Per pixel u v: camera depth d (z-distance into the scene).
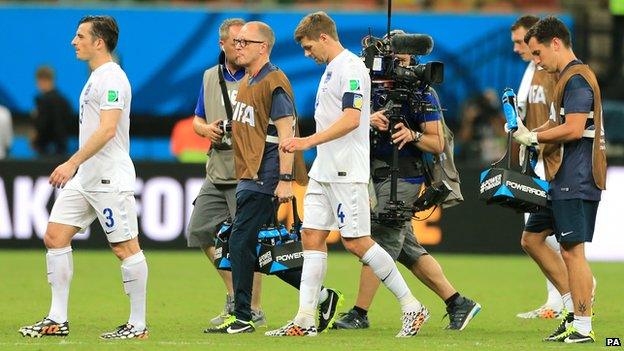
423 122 33.69
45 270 50.78
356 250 31.83
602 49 74.38
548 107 38.28
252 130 31.84
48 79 67.06
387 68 33.50
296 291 44.59
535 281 49.34
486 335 33.41
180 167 59.16
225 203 37.03
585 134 30.91
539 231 34.34
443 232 59.75
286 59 70.31
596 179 30.89
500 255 59.66
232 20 35.78
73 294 43.12
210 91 36.53
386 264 31.92
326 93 31.36
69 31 71.12
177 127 71.12
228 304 35.97
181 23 71.12
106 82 29.98
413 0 76.38
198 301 41.75
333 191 31.50
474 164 61.03
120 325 34.56
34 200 58.84
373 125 33.34
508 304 42.00
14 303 40.25
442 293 35.03
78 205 30.89
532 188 31.14
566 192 30.92
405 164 34.22
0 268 51.38
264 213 32.19
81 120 30.58
